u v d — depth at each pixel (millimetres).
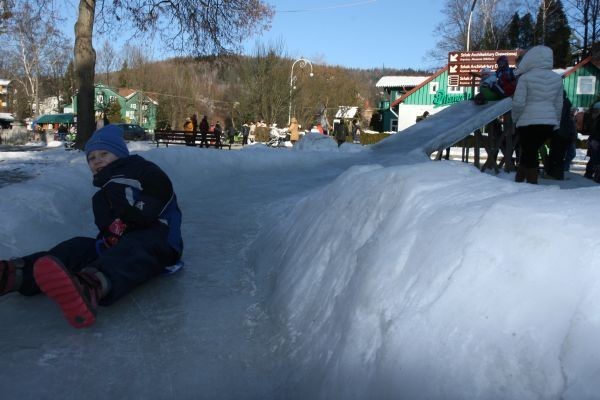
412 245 1973
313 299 2557
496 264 1529
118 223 3197
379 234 2338
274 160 9836
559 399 1163
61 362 2359
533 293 1373
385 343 1683
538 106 5988
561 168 8750
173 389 2156
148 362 2367
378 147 12672
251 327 2725
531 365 1258
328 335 2141
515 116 6176
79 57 16234
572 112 9742
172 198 3469
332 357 1953
